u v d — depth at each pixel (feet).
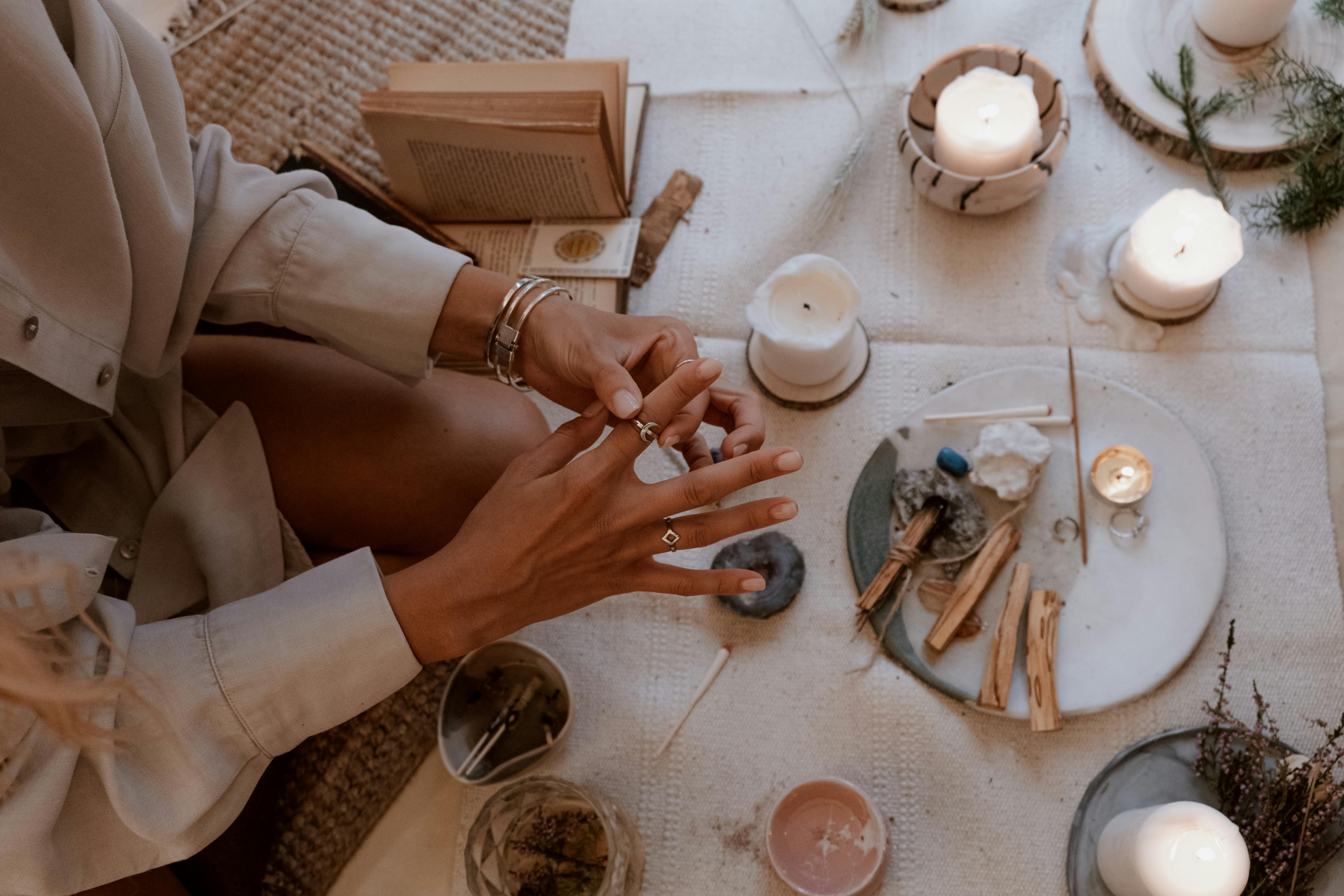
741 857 3.30
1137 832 2.83
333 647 2.44
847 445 3.75
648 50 4.54
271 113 4.66
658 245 4.15
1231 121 3.87
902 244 4.02
